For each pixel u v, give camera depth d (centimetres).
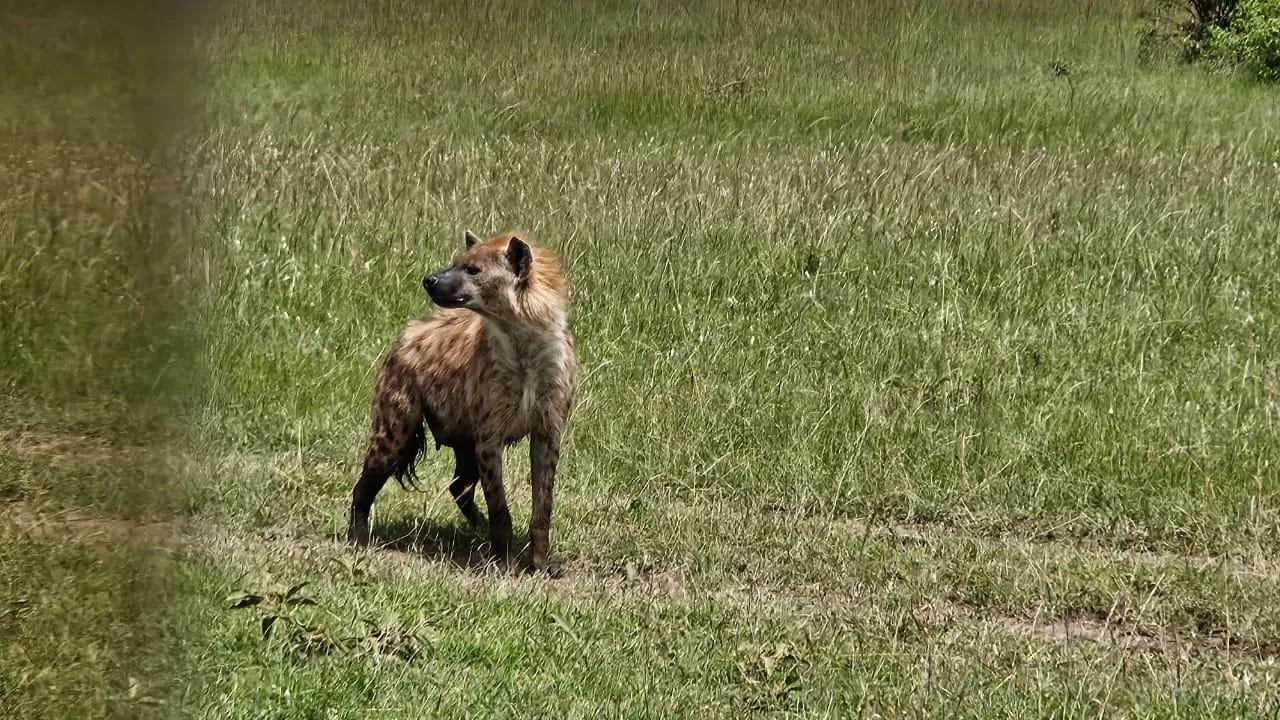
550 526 1655
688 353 2098
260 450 1836
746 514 1714
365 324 2203
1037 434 1892
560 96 3850
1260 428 1877
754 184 2720
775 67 4244
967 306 2245
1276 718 1187
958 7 5169
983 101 3884
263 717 1052
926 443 1884
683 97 3828
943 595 1520
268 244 2364
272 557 1397
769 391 1991
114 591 585
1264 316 2202
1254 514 1728
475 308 1462
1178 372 2047
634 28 4738
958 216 2514
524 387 1505
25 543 567
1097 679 1258
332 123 3456
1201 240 2461
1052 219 2523
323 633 1188
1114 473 1830
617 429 1905
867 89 4016
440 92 3875
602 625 1320
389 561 1466
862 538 1664
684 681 1216
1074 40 4803
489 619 1310
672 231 2447
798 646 1302
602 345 2123
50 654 586
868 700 1194
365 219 2497
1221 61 4478
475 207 2575
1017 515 1772
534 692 1151
